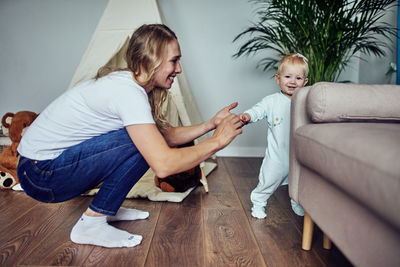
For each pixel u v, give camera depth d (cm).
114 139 109
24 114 199
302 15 206
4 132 225
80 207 156
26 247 114
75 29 309
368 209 67
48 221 138
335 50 212
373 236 65
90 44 227
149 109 102
